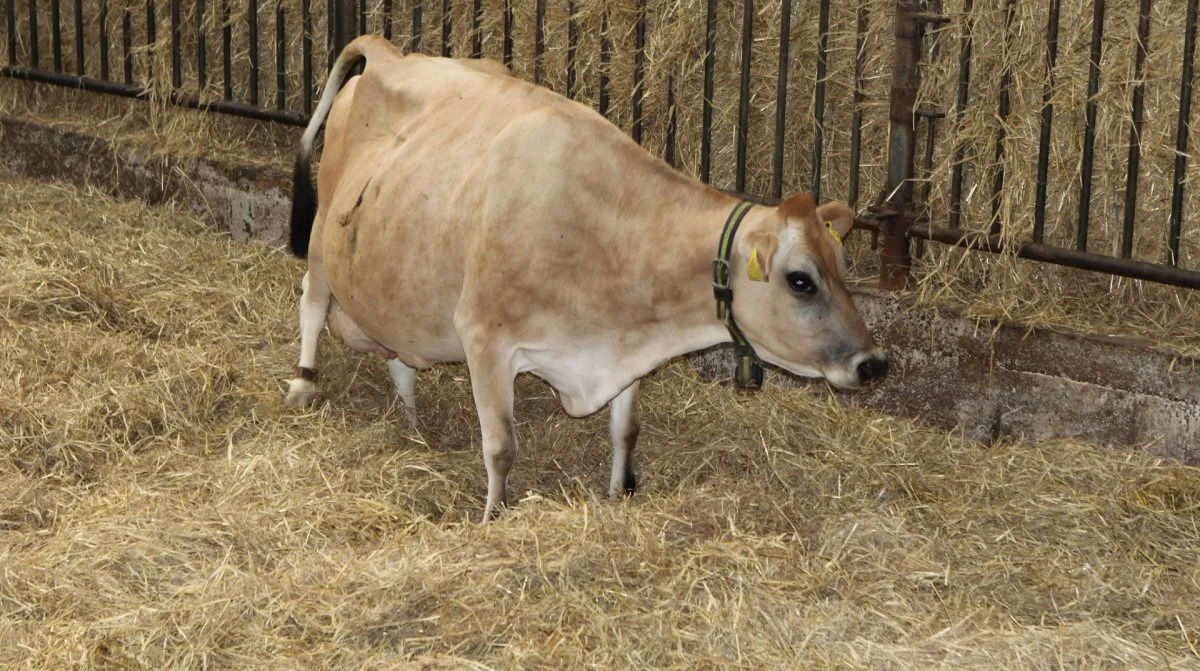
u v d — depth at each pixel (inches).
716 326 178.7
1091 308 221.9
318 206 223.6
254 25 300.7
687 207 176.2
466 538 171.6
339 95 217.5
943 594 169.5
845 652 152.0
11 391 215.8
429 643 152.5
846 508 193.9
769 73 246.5
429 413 228.4
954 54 227.5
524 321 181.2
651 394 232.8
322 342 244.1
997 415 219.9
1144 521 188.5
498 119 187.3
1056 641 154.9
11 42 343.9
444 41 274.2
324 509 186.9
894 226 228.2
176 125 314.0
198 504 189.5
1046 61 216.8
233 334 250.8
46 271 255.1
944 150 232.4
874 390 231.0
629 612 156.9
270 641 153.5
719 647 152.3
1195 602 169.8
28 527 183.8
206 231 301.1
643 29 248.8
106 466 203.2
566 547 168.1
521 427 222.8
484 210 179.3
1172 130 213.3
